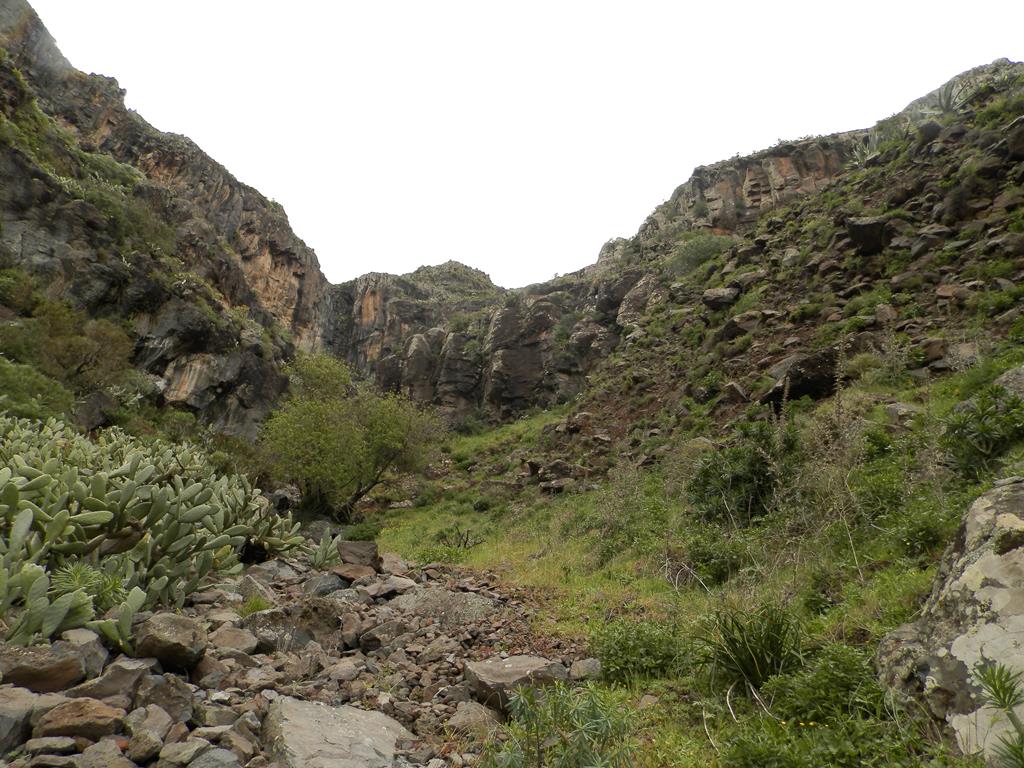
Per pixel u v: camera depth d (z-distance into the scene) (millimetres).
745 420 17406
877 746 2926
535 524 16688
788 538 7246
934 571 4988
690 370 25656
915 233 21922
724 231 54750
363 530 20266
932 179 24672
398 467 29984
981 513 3879
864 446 9320
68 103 65062
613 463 22484
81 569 4703
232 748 3121
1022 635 2971
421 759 3506
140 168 68938
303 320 85875
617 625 5469
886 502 7156
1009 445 6859
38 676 3309
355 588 7723
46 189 35938
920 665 3355
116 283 37312
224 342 43156
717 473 10922
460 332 69312
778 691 3814
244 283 59906
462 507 25266
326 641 5516
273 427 26672
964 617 3354
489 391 57906
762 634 4316
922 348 15039
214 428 34969
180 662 3977
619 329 49469
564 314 62344
